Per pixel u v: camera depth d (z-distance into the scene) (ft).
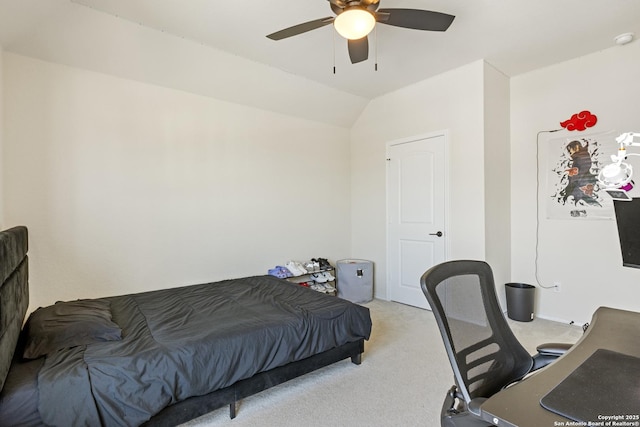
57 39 8.14
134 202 9.82
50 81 8.53
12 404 4.44
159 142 10.27
